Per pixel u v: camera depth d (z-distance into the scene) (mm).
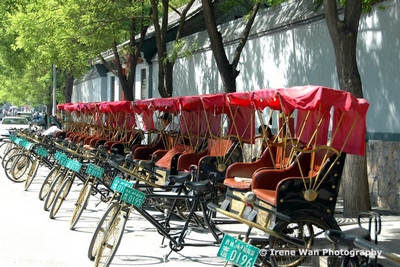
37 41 20547
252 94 8805
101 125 18500
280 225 7055
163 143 14117
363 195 10523
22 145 16578
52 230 10023
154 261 8227
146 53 25375
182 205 8875
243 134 10992
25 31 20609
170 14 30094
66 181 11062
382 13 12328
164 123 14359
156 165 12148
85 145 17453
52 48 20266
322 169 7227
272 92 7977
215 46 14742
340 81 10250
